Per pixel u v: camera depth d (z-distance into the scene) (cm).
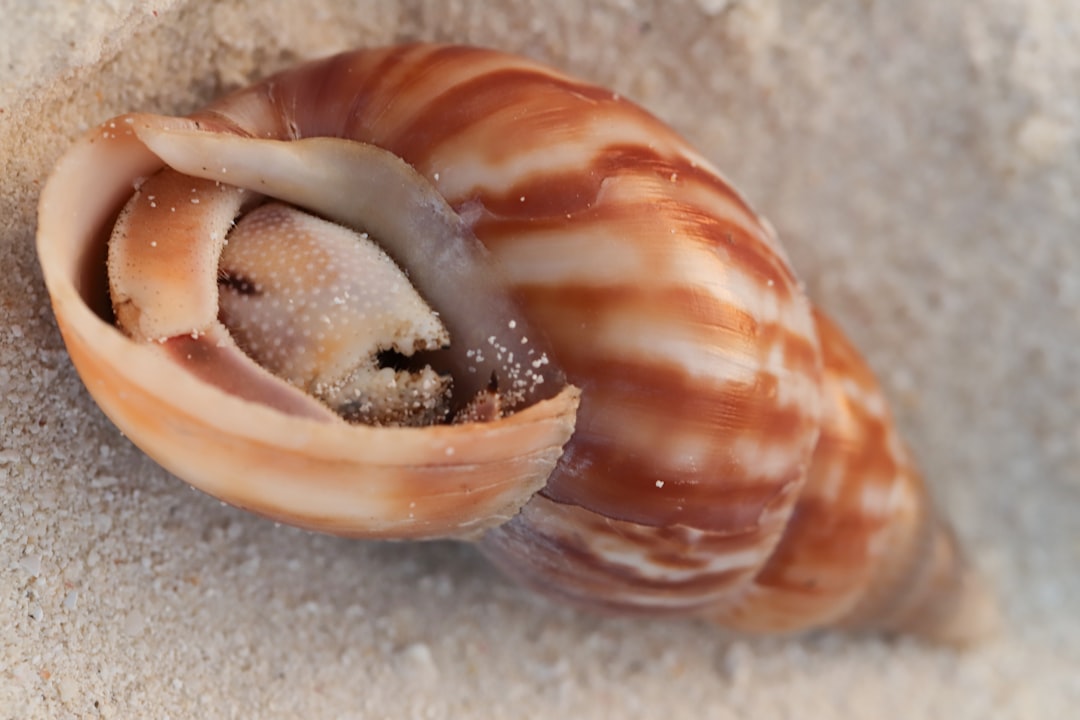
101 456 25
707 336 24
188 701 25
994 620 29
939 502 29
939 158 28
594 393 24
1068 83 28
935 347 29
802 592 27
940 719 29
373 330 24
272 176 24
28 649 24
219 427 23
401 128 24
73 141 25
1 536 24
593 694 28
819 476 26
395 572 27
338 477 23
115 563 25
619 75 27
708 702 28
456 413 24
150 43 25
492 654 28
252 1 26
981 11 28
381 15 26
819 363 26
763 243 25
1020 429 30
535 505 25
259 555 26
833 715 29
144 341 23
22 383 24
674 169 25
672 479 24
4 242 24
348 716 26
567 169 24
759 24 27
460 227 24
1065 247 29
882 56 28
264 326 24
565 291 24
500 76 25
